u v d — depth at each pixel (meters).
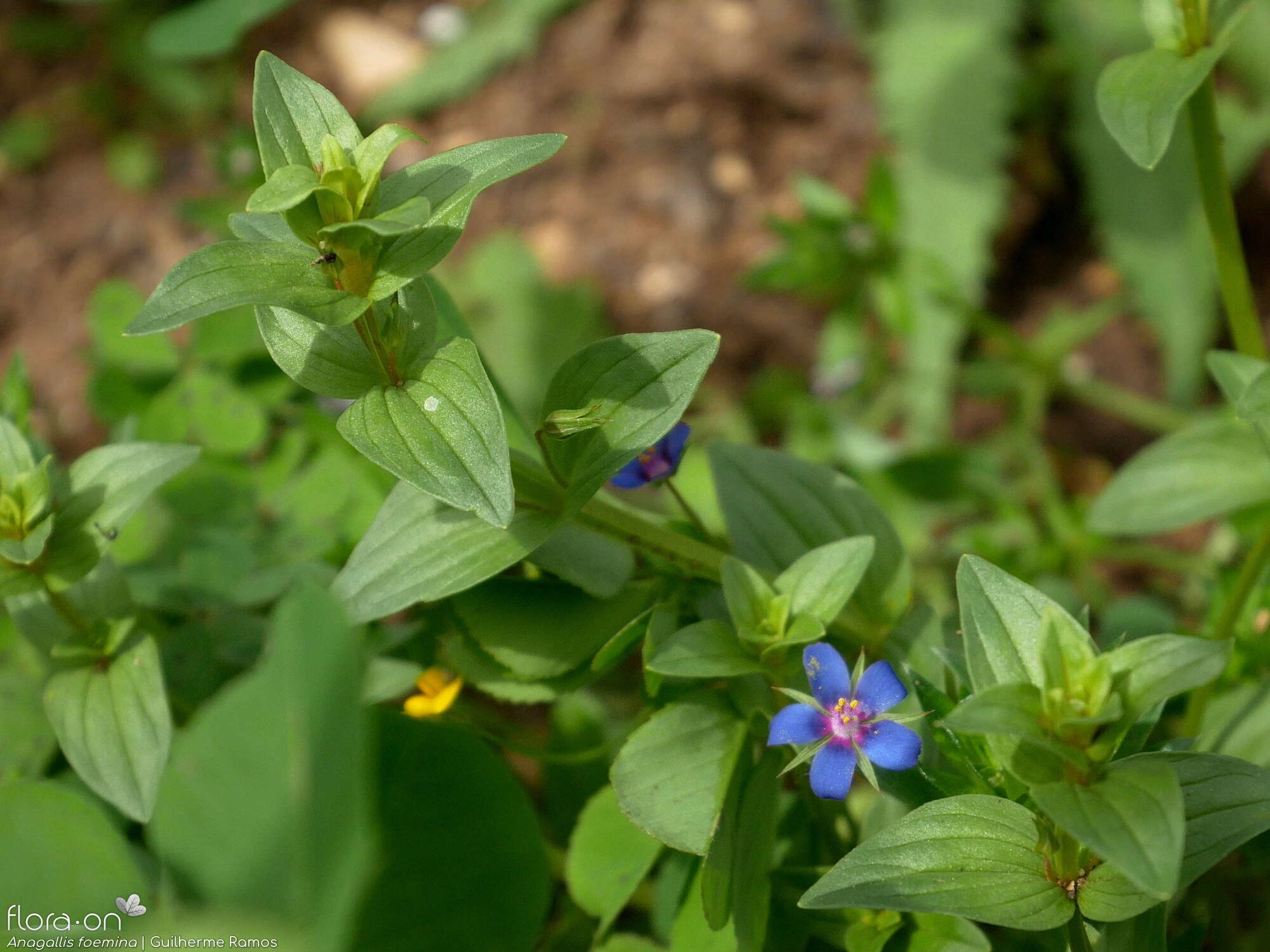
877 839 0.19
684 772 0.21
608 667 0.22
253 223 0.21
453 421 0.20
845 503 0.23
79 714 0.21
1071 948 0.20
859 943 0.21
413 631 0.23
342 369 0.20
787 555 0.22
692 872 0.22
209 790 0.19
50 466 0.23
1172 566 0.28
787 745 0.22
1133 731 0.20
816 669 0.20
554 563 0.22
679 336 0.20
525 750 0.23
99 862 0.20
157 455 0.21
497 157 0.20
